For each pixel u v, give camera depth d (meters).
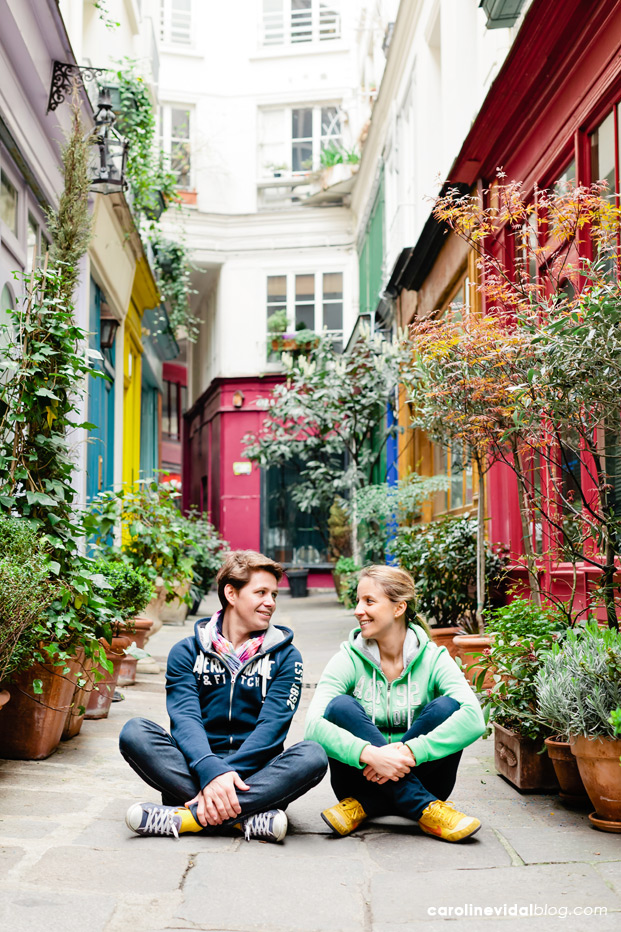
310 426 14.18
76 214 5.11
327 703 3.55
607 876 2.91
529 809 3.78
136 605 5.76
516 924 2.56
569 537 4.51
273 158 21.47
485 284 5.47
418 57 12.36
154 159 12.94
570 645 3.66
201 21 21.39
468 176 8.51
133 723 3.47
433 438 6.30
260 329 21.11
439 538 7.96
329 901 2.74
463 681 3.58
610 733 3.32
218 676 3.58
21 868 2.94
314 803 4.02
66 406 4.81
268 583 3.62
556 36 6.11
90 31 11.03
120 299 11.57
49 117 6.95
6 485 4.61
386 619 3.59
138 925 2.54
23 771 4.24
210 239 21.16
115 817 3.58
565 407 3.90
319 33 21.33
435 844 3.31
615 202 5.68
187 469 26.11
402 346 11.94
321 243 20.97
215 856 3.11
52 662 4.31
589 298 3.66
